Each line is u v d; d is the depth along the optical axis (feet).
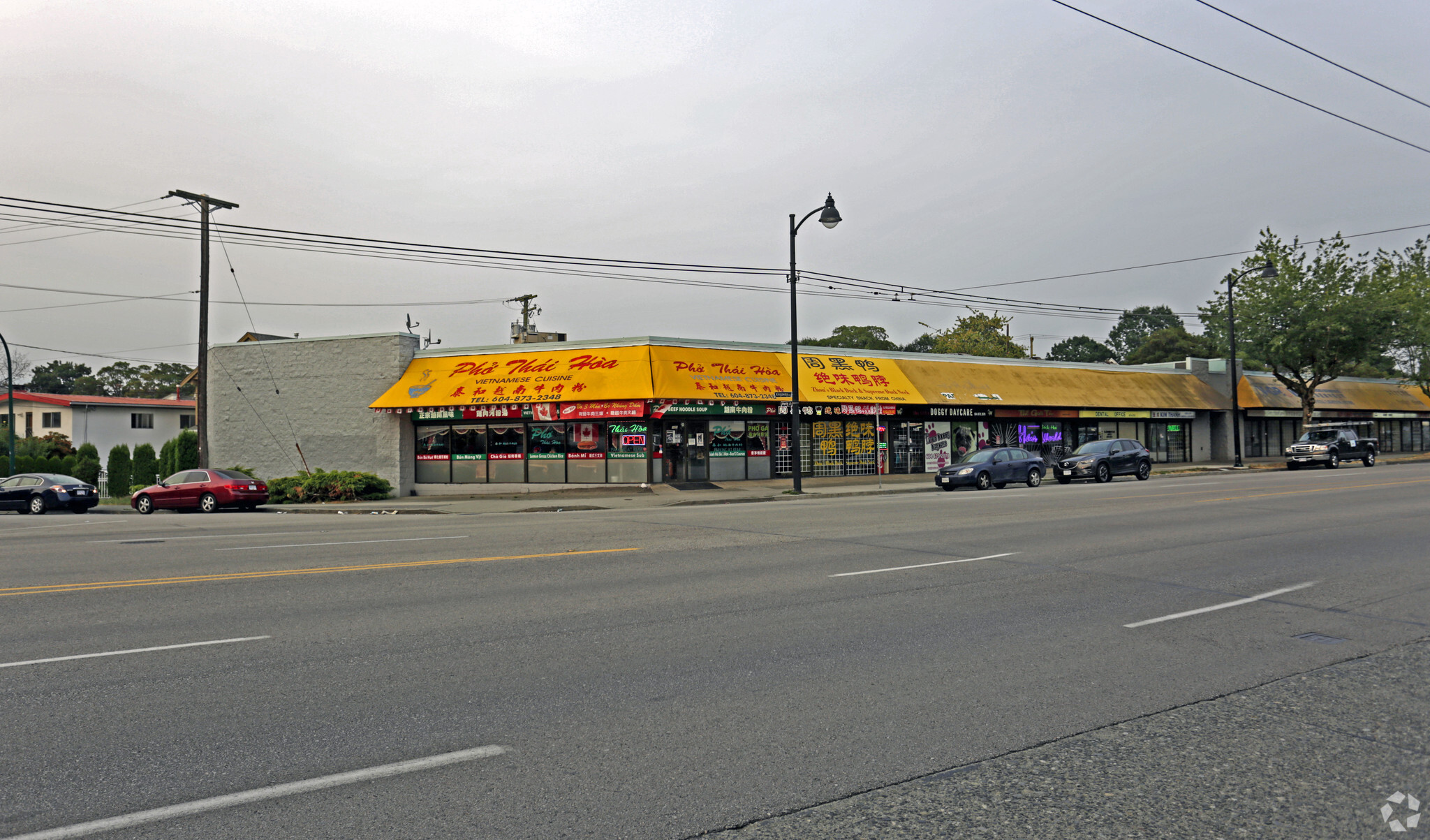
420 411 103.81
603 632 24.76
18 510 93.35
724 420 103.96
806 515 62.59
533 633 24.58
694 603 29.01
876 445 114.21
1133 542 44.16
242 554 42.47
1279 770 14.85
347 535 52.85
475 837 12.19
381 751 15.51
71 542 50.78
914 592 30.83
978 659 21.89
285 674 20.43
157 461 130.82
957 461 120.67
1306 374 166.09
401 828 12.46
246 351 115.55
